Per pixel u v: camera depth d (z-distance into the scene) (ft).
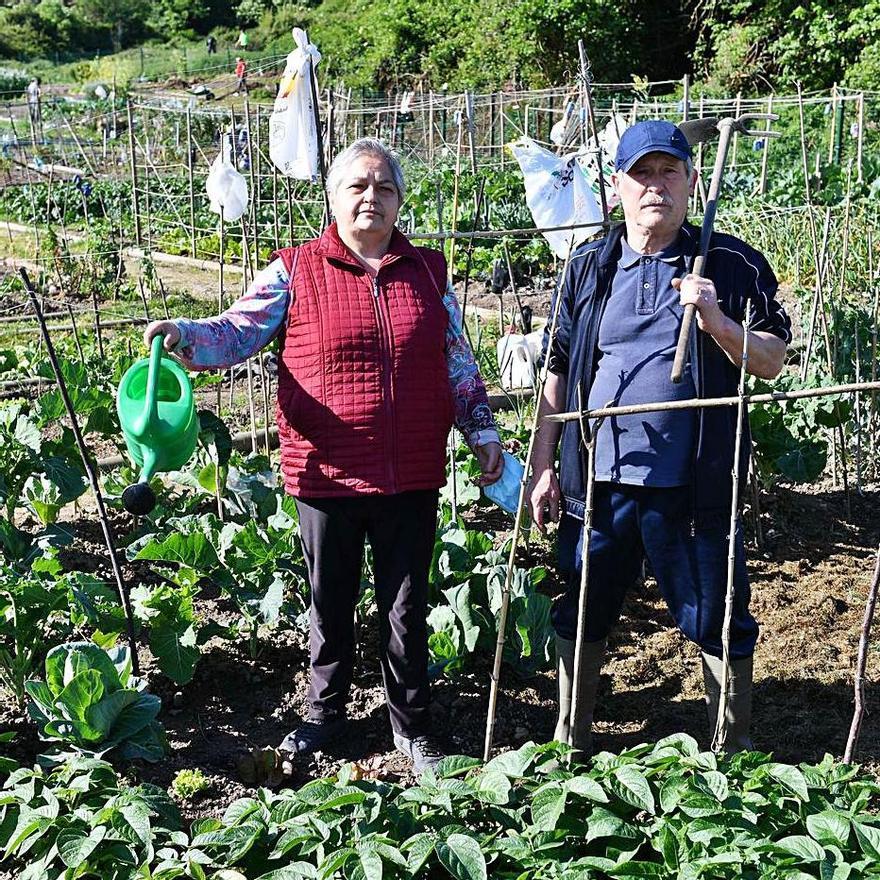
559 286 11.35
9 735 11.30
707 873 8.88
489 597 13.75
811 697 13.38
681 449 10.44
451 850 9.09
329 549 11.48
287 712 13.25
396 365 11.00
